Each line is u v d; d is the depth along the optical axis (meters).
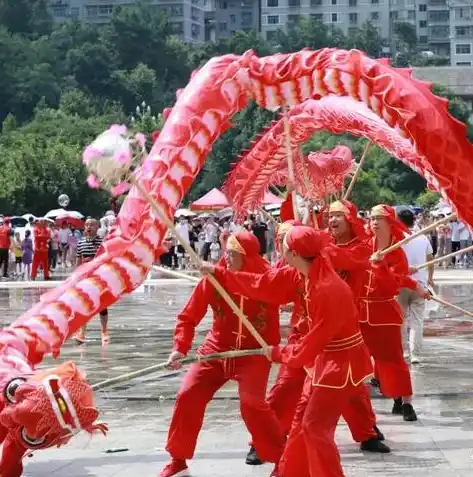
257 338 8.82
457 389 14.57
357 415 10.77
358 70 10.95
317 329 8.41
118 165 9.05
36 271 41.81
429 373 16.00
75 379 8.54
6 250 43.09
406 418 12.38
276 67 11.27
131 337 21.62
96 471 10.11
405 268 12.30
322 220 13.26
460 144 10.55
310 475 8.73
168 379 16.00
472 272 42.91
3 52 177.25
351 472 9.91
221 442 11.35
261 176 14.63
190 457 9.82
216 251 46.66
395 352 12.12
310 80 11.20
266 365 9.91
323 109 13.35
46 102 173.75
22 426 8.59
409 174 94.38
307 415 8.58
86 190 79.44
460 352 18.56
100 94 183.50
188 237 48.16
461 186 10.63
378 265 11.83
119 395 14.58
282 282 8.87
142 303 30.36
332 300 8.41
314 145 77.62
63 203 37.28
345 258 9.96
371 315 12.05
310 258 8.52
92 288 10.05
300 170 13.87
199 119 11.05
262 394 9.76
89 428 8.55
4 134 125.19
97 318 25.89
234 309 8.91
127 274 10.24
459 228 46.12
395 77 10.81
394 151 12.88
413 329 16.44
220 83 11.27
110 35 199.50
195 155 10.95
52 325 9.78
